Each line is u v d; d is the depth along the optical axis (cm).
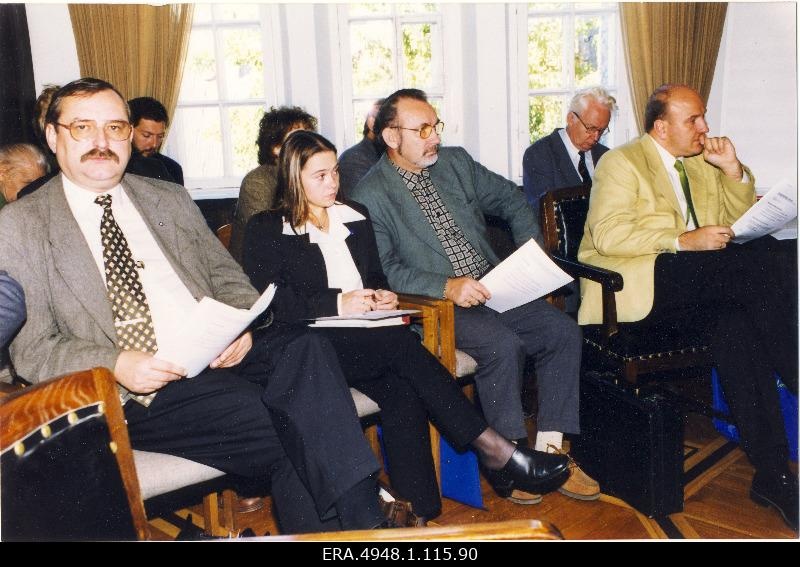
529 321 219
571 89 404
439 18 404
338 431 146
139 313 156
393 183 235
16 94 365
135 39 383
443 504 212
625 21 380
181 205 178
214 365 165
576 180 343
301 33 392
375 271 214
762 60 373
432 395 180
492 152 405
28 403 90
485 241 249
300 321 177
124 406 150
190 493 150
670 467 197
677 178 250
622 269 233
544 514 204
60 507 93
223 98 409
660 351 221
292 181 197
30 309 144
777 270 208
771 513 200
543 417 218
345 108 412
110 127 154
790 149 372
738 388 203
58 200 153
